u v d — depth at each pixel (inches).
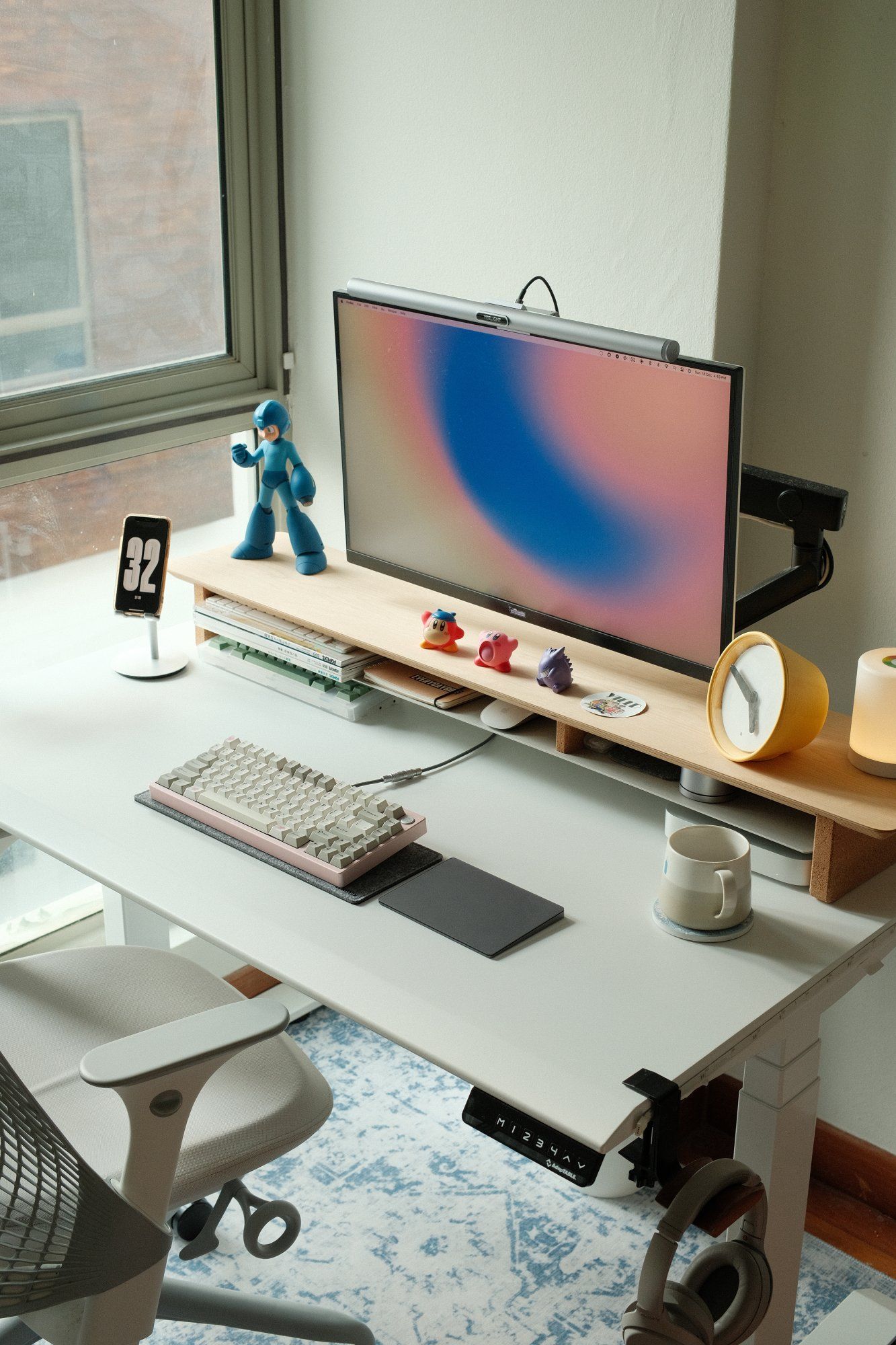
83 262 78.3
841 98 65.4
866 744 56.4
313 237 85.6
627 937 53.3
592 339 57.9
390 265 82.4
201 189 82.9
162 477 86.0
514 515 65.4
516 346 61.5
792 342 70.5
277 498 91.4
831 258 67.9
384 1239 74.4
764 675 56.7
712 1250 47.4
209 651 77.0
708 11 64.4
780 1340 61.1
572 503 62.6
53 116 74.6
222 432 87.0
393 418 68.6
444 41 75.4
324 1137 81.7
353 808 60.1
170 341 84.3
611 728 59.6
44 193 75.4
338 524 91.6
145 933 81.7
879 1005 76.4
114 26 75.9
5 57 71.7
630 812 63.0
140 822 61.1
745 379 71.5
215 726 69.9
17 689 73.8
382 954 51.9
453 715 67.1
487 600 68.7
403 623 70.4
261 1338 69.0
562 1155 43.6
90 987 59.9
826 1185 81.4
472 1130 82.6
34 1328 48.4
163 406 83.6
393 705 73.0
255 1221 59.6
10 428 76.3
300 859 57.3
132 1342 46.9
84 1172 42.8
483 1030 47.6
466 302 62.7
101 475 82.5
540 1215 76.4
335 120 81.8
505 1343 68.0
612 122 69.8
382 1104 84.5
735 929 53.5
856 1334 64.2
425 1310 70.0
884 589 69.9
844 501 59.6
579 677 64.9
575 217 73.1
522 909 54.6
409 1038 47.2
